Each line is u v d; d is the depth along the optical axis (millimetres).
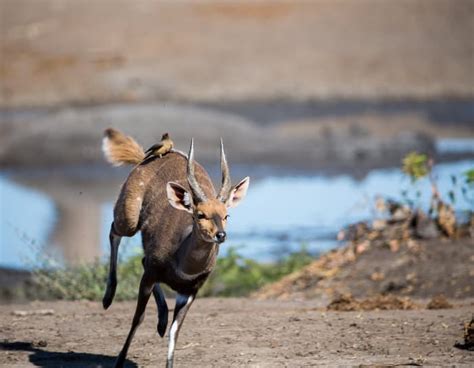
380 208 54750
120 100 153500
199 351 34562
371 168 108500
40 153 114625
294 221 80812
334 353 33906
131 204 34062
